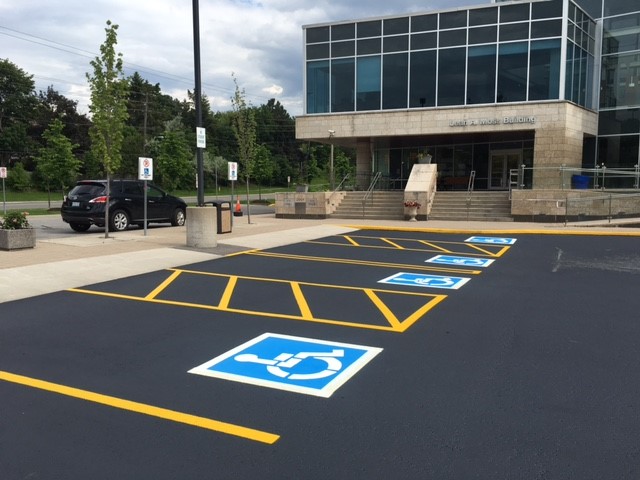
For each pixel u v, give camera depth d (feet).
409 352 18.22
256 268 35.88
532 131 81.56
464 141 95.66
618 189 71.41
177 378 15.85
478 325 21.66
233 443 11.89
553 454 11.37
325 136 91.86
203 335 20.30
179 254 40.19
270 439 12.08
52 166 110.83
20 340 19.62
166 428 12.63
